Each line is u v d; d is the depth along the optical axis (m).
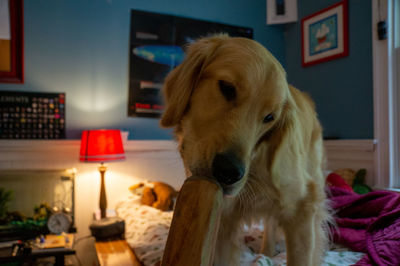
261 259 1.31
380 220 1.51
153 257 1.66
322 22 3.22
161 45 3.14
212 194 0.47
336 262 1.34
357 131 2.90
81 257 1.93
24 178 2.60
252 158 1.04
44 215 2.54
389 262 1.24
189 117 0.99
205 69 0.99
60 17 2.82
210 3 3.38
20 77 2.70
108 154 2.43
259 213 1.14
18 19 2.69
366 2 2.80
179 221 0.46
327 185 2.26
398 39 2.62
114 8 2.99
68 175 2.69
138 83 3.05
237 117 0.87
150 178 2.99
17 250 1.91
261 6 3.65
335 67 3.12
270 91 0.91
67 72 2.83
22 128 2.68
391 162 2.61
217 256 1.16
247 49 0.95
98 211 2.67
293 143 1.04
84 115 2.88
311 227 1.08
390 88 2.62
